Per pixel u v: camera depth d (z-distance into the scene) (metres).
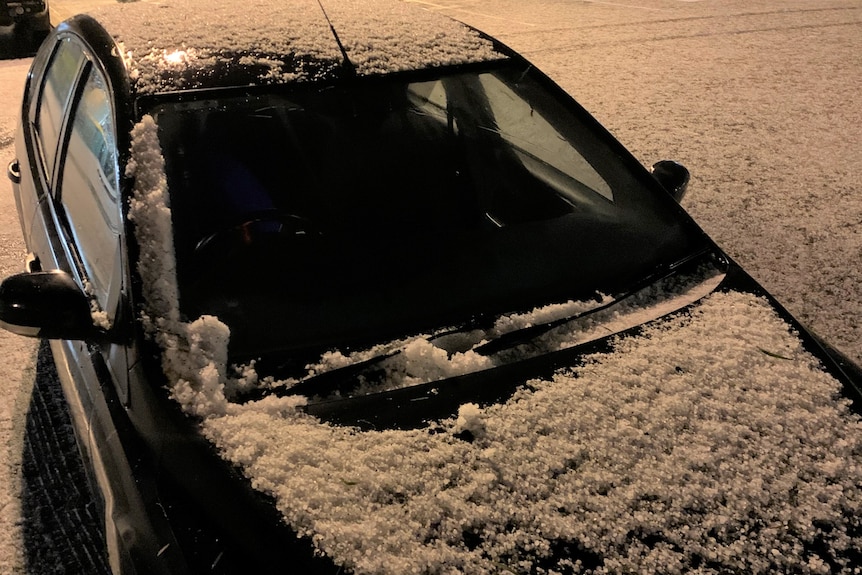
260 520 1.23
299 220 1.90
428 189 2.12
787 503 1.34
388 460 1.34
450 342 1.63
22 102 3.16
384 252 1.88
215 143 1.87
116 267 1.65
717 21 9.19
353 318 1.67
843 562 1.27
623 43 8.06
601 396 1.51
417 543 1.21
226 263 1.75
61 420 2.59
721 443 1.43
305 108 1.97
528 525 1.26
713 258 1.99
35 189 2.45
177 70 1.92
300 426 1.39
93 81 2.11
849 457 1.45
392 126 2.11
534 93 2.35
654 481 1.35
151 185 1.69
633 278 1.89
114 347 1.59
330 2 2.46
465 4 10.62
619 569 1.21
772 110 5.92
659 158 4.89
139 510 1.35
